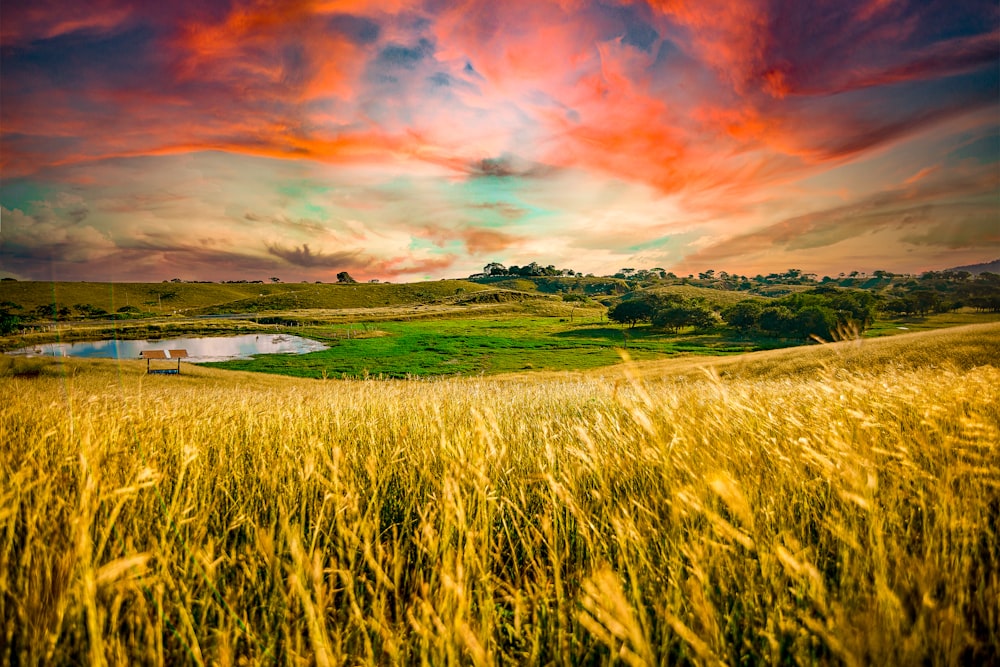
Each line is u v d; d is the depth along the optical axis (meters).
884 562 1.27
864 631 1.07
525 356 88.88
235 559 1.60
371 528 1.73
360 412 4.34
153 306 183.00
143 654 1.18
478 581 1.42
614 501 2.00
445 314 173.00
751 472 2.06
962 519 1.48
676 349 93.50
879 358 24.52
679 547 1.43
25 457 2.13
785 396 4.29
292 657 1.21
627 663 1.20
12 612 1.25
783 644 1.21
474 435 2.40
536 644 1.22
